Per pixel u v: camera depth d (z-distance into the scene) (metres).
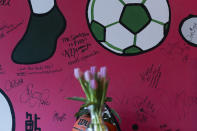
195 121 1.75
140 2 1.75
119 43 1.74
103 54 1.73
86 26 1.72
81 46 1.72
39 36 1.70
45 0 1.71
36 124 1.68
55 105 1.69
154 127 1.73
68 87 1.70
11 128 1.67
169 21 1.76
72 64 1.71
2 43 1.67
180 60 1.76
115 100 1.72
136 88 1.73
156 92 1.74
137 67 1.74
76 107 1.70
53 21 1.71
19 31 1.69
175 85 1.75
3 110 1.67
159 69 1.75
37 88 1.69
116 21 1.74
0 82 1.67
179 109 1.75
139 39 1.74
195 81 1.76
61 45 1.71
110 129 1.53
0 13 1.68
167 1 1.76
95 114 1.40
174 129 1.74
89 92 1.40
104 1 1.73
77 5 1.72
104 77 1.39
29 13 1.70
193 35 1.77
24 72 1.69
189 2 1.77
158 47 1.75
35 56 1.70
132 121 1.72
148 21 1.75
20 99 1.68
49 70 1.70
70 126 1.69
